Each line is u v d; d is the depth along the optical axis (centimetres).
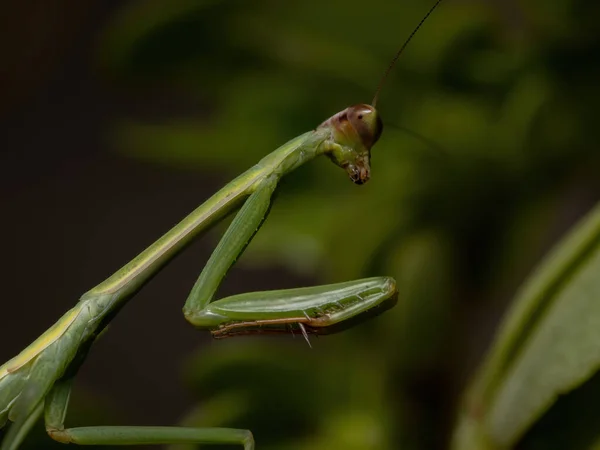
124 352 23
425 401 12
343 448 12
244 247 12
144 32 13
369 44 12
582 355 11
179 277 24
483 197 12
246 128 13
